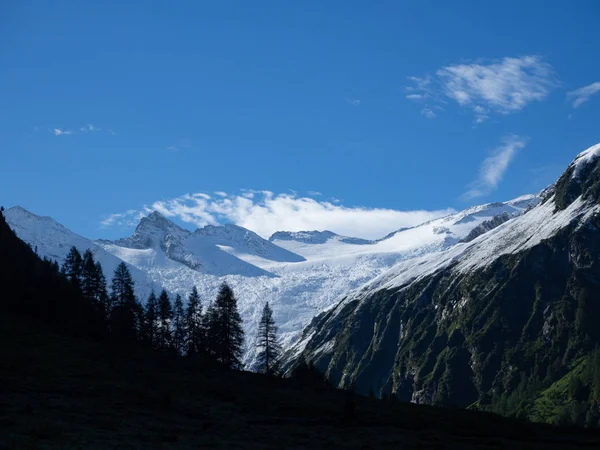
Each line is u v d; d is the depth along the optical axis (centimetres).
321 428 8594
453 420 9862
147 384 10162
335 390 12300
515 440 8838
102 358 11506
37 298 14675
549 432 9544
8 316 13325
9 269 15788
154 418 8144
